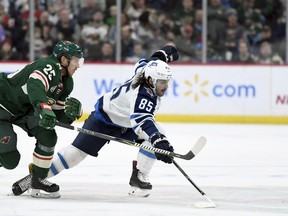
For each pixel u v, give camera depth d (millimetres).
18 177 10586
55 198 8867
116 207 8352
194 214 8023
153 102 8352
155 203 8719
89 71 19359
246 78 19344
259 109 19359
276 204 8805
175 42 20219
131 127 8906
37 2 19844
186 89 19359
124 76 19391
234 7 20109
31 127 8586
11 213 7848
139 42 20094
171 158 8375
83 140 8914
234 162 12648
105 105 8852
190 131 17250
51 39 19938
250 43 20219
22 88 8398
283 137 16375
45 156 8602
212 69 19312
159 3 20125
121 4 20109
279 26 20188
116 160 12562
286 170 11844
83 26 19984
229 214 8055
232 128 18109
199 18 20188
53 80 8352
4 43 19812
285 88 19312
